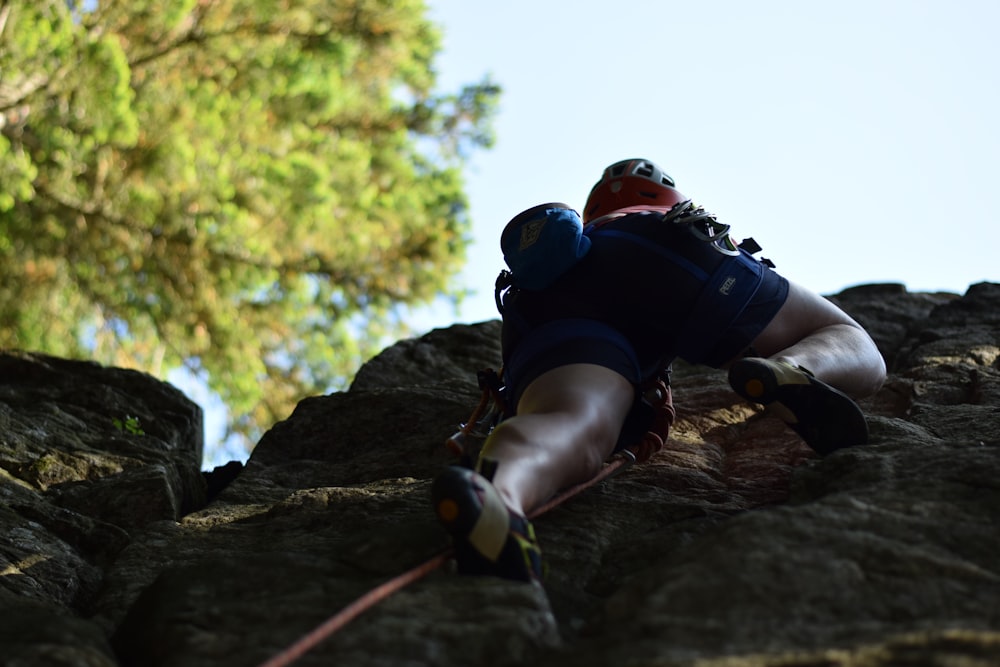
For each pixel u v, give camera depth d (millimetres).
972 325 5418
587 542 2928
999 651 1864
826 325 3385
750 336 3223
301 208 13633
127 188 12461
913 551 2357
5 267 13234
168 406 5492
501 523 2369
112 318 14102
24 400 5184
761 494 3510
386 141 17203
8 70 11344
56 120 11594
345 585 2486
